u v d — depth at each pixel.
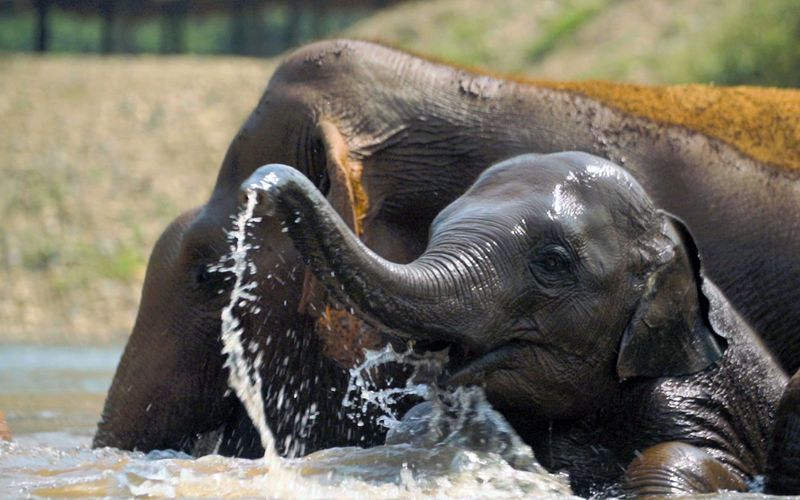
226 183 12.01
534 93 12.34
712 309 10.09
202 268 11.96
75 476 9.38
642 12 46.22
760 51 39.31
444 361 9.35
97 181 40.59
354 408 11.33
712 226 12.05
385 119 11.81
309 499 8.53
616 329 9.43
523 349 9.20
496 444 9.59
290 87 11.91
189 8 86.50
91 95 49.19
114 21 88.44
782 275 11.98
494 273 8.98
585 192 9.40
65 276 34.09
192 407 12.23
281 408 11.66
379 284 8.44
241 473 9.35
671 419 9.68
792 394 9.24
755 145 12.86
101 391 18.55
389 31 54.91
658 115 12.80
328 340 10.57
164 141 44.41
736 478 9.41
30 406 16.70
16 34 122.94
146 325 12.35
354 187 11.40
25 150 43.12
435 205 11.85
